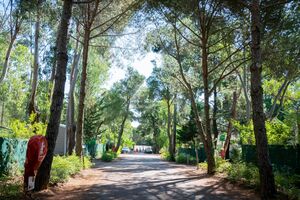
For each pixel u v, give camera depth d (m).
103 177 19.83
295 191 12.48
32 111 24.94
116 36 28.22
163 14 23.98
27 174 11.22
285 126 18.59
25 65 47.25
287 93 31.19
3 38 31.22
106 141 68.81
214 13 22.97
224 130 47.84
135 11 24.88
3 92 50.59
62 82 13.07
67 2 13.39
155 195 13.48
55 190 13.27
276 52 21.70
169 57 31.19
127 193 13.80
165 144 80.69
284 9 19.48
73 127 31.38
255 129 13.46
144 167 30.28
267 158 13.18
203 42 24.00
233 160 24.78
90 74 41.69
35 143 11.30
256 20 13.91
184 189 15.36
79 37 29.16
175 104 52.09
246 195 13.77
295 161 15.78
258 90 13.57
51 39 30.05
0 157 14.71
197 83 31.44
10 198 10.43
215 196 13.48
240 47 24.00
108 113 54.72
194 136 42.06
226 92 40.34
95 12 24.22
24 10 21.05
